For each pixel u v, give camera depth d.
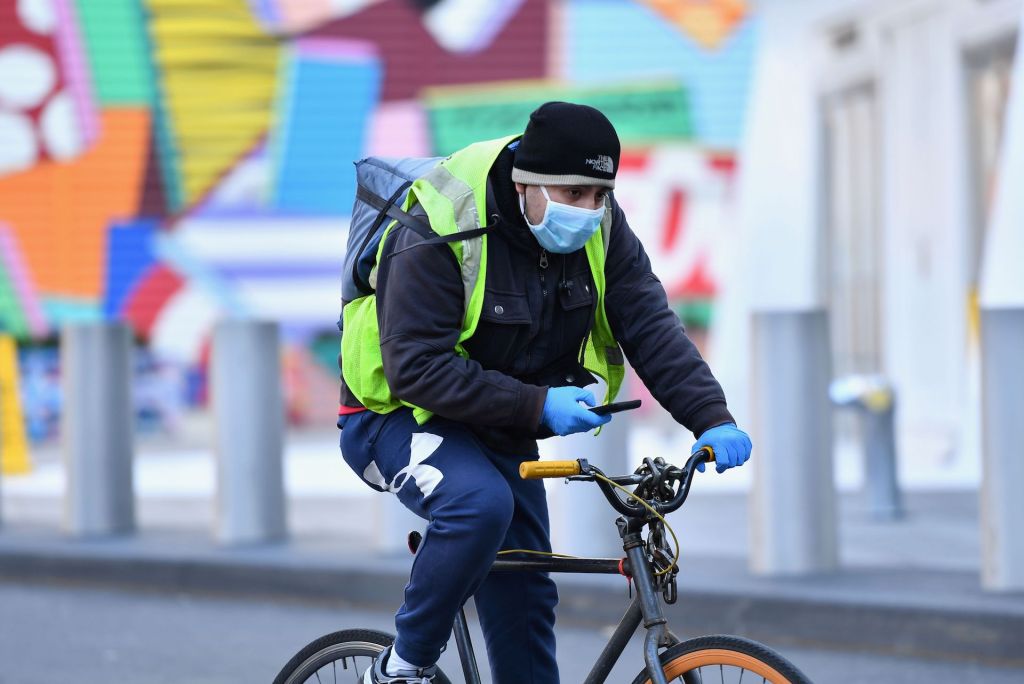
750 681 10.05
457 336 10.79
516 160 10.72
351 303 11.55
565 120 10.50
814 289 45.19
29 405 50.34
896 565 23.88
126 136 51.34
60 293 51.34
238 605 24.84
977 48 38.41
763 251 45.94
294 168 51.53
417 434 11.11
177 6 51.09
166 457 44.69
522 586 11.96
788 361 23.05
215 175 51.34
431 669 11.34
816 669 19.42
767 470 23.12
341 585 24.61
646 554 10.45
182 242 51.34
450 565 10.62
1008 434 21.16
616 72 51.44
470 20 51.47
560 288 11.17
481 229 10.69
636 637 21.45
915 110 41.19
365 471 11.69
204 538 28.23
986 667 19.39
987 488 21.34
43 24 51.09
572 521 23.61
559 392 10.55
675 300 51.59
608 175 10.61
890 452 29.86
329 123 51.53
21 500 35.19
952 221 39.53
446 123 51.75
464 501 10.59
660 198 51.44
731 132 51.28
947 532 27.72
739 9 51.00
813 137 44.91
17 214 51.28
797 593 21.25
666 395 11.35
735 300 46.53
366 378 11.13
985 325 21.41
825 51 44.59
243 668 20.09
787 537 23.02
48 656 20.88
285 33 51.28
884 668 19.39
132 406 29.39
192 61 51.22
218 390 27.42
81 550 27.00
